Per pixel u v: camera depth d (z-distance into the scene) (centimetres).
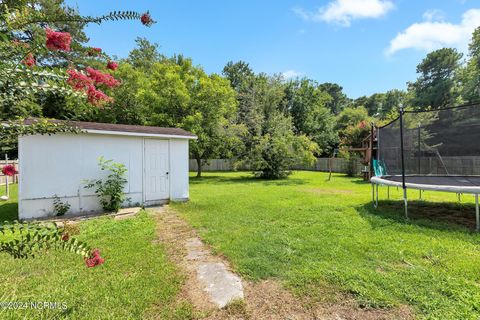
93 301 214
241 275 262
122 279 252
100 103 229
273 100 1936
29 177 507
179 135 691
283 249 326
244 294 227
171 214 553
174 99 1321
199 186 1046
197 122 1289
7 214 560
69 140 550
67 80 189
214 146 1369
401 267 271
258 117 1484
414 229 400
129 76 1514
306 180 1277
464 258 287
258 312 202
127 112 1520
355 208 565
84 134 565
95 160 580
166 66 1474
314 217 491
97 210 575
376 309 201
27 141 507
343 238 364
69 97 206
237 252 320
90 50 204
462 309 195
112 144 605
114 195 575
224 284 245
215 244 354
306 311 202
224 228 430
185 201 701
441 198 696
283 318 194
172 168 698
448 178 605
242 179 1355
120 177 602
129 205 627
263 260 294
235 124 1438
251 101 1698
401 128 491
